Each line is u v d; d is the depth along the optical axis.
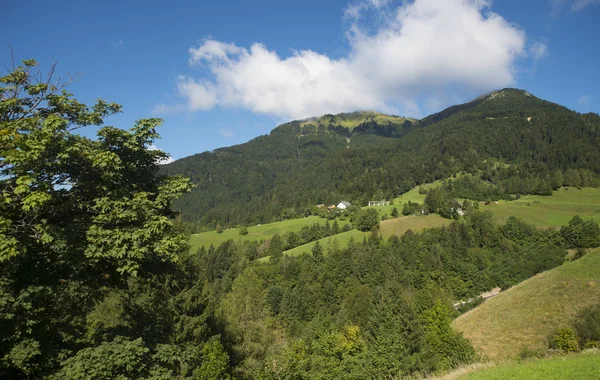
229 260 112.50
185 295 26.42
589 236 101.50
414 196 176.25
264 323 42.50
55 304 11.60
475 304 80.00
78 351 10.87
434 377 16.91
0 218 9.60
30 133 11.45
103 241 11.27
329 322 57.56
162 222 12.16
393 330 39.25
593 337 34.62
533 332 44.31
